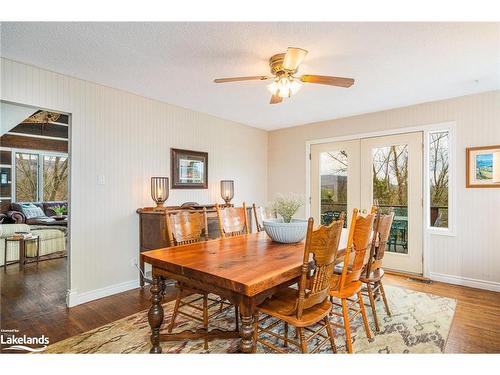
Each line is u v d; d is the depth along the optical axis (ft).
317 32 6.68
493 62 8.29
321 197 15.76
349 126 14.67
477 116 11.12
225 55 7.88
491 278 10.86
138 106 11.35
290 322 5.29
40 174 23.13
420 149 12.51
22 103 8.36
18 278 12.12
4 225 14.66
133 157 11.17
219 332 6.96
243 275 4.97
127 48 7.47
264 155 17.92
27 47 7.39
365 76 9.31
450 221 11.76
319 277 5.42
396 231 13.29
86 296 9.75
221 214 9.37
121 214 10.80
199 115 13.87
